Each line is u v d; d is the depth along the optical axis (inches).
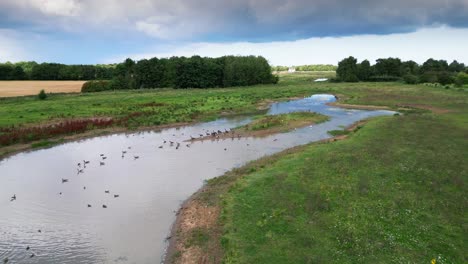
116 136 2177.7
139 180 1386.6
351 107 3240.7
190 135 2165.4
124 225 1018.1
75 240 941.2
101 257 859.4
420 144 1651.1
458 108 2920.8
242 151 1768.0
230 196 1134.4
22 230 1002.1
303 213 977.5
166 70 5388.8
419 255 770.8
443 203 1014.4
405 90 4313.5
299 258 773.9
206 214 1036.5
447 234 854.5
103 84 4817.9
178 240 915.4
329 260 762.8
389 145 1638.8
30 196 1245.7
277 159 1513.3
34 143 1936.5
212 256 824.9
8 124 2281.0
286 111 3053.6
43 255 872.3
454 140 1734.7
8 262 842.8
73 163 1628.9
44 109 2888.8
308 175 1255.5
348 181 1188.5
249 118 2728.8
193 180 1371.8
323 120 2517.2
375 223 911.0
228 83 5536.4
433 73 5506.9
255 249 820.0
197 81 5221.5
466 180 1184.8
